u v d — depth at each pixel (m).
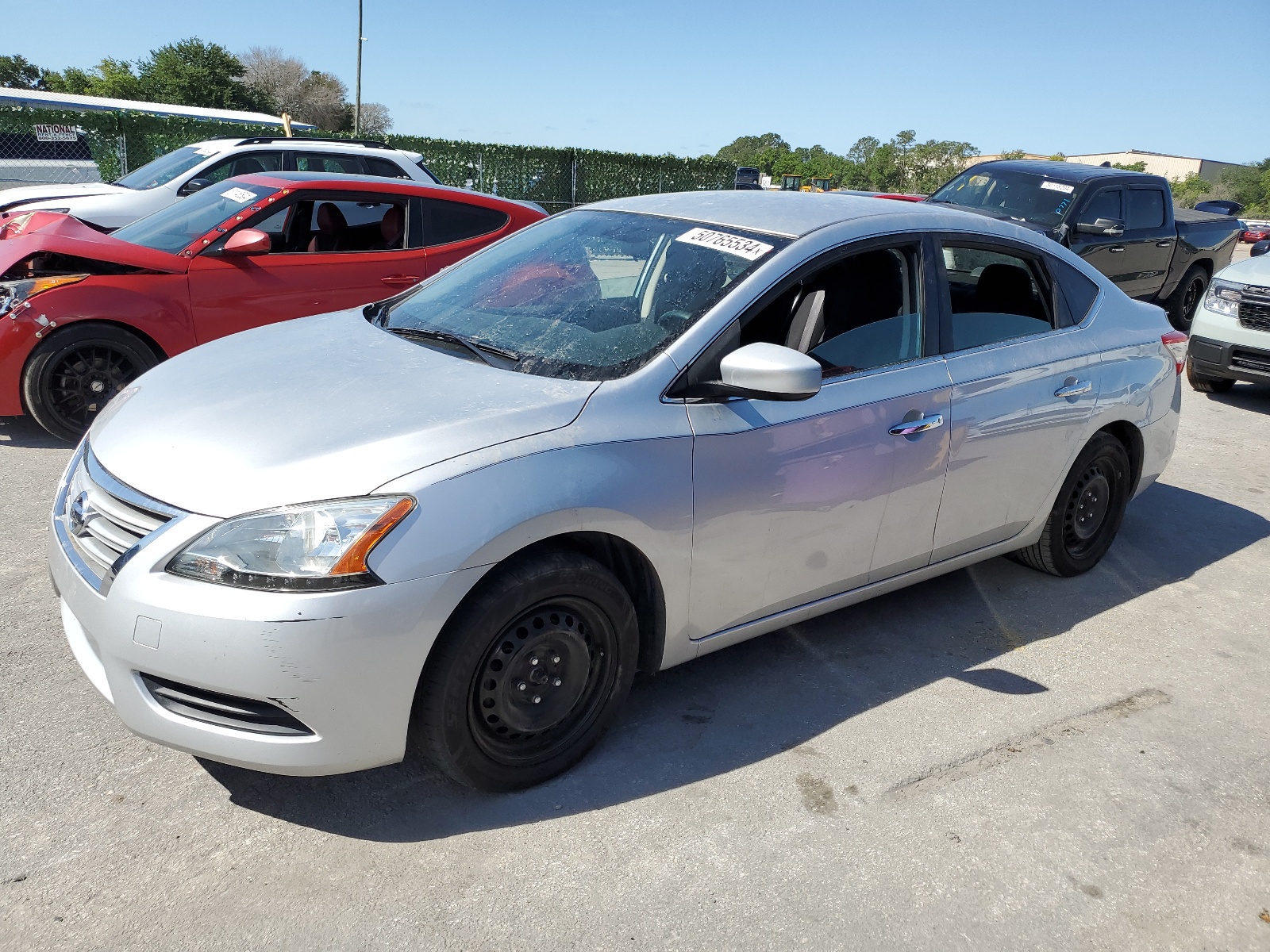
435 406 2.49
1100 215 9.77
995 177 10.29
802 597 3.14
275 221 6.00
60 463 5.05
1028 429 3.60
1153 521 5.22
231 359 3.02
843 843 2.52
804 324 2.98
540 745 2.63
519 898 2.25
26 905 2.12
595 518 2.47
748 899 2.30
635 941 2.14
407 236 6.43
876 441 3.08
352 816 2.49
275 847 2.36
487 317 3.14
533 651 2.51
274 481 2.23
